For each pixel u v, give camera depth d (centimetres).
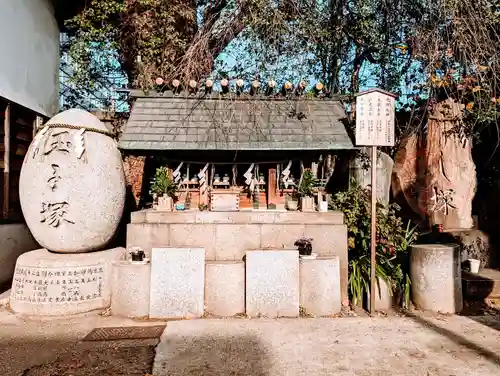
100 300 518
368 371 364
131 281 504
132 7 846
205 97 642
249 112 629
